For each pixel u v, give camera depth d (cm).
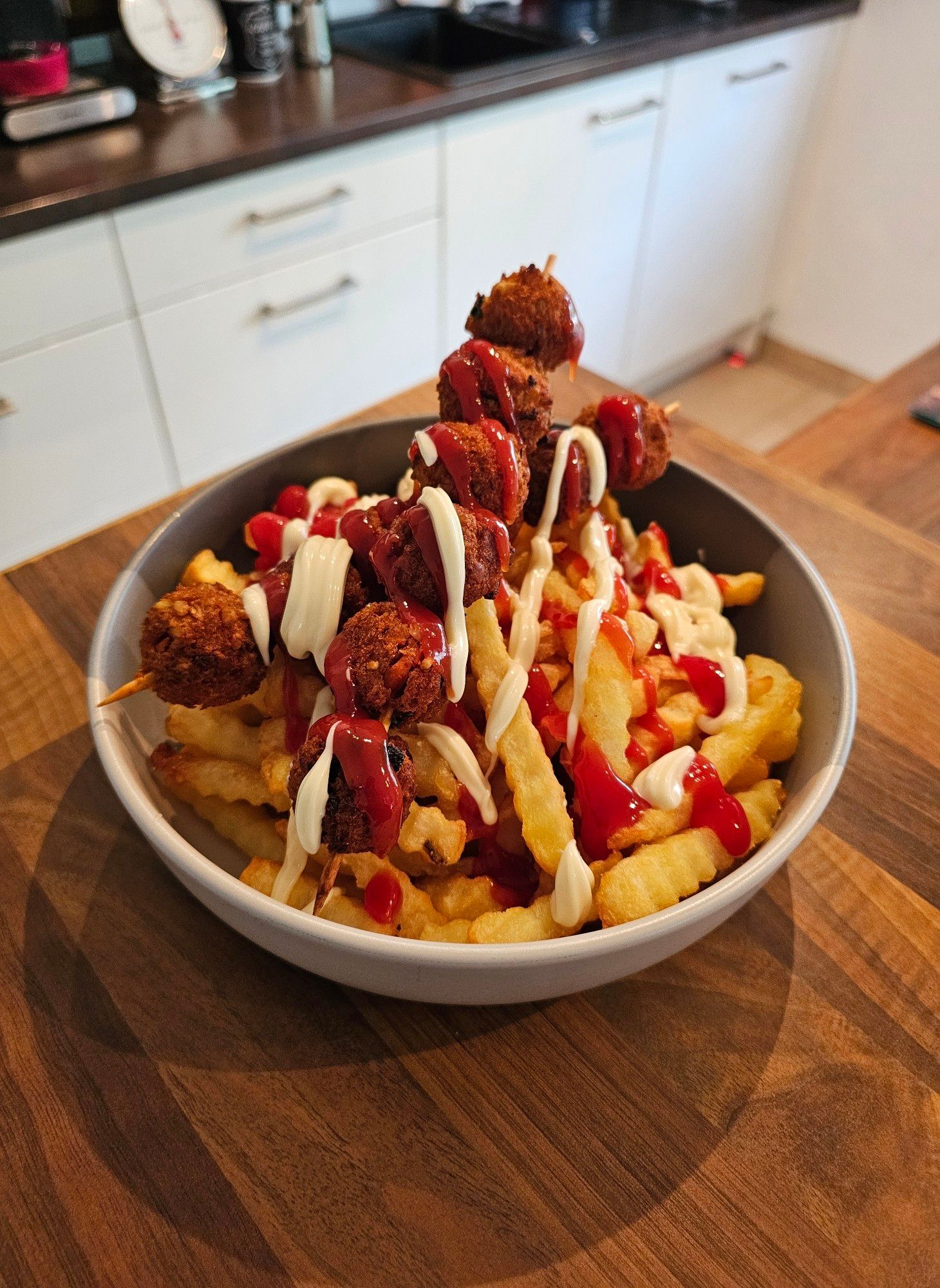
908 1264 35
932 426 91
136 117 113
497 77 124
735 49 150
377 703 40
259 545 59
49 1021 42
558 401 78
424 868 46
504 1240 36
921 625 62
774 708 49
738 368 206
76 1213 36
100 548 67
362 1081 40
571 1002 43
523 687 46
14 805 51
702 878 43
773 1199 37
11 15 101
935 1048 42
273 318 119
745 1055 41
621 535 61
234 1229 36
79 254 99
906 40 162
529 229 141
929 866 49
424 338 140
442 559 41
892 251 180
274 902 36
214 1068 41
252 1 117
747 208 177
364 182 117
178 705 47
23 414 104
